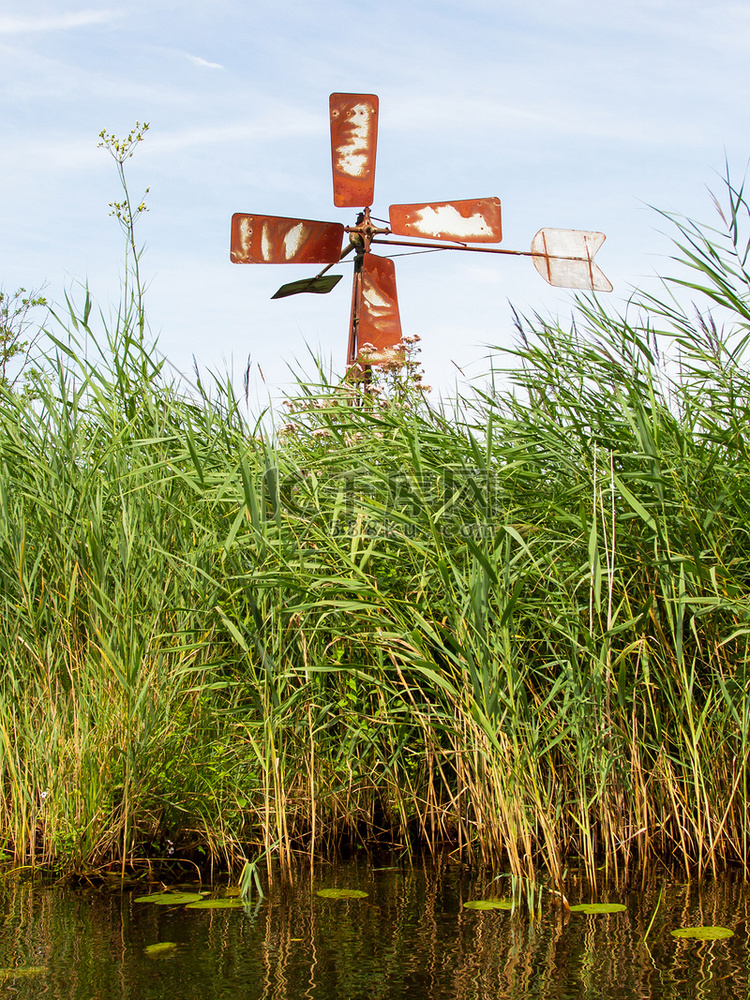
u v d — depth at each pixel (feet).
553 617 12.23
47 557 13.15
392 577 13.15
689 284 13.10
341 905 10.14
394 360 16.44
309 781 12.34
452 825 13.17
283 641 12.78
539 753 11.16
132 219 14.57
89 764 11.34
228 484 12.60
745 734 11.20
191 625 12.61
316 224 24.47
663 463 12.19
